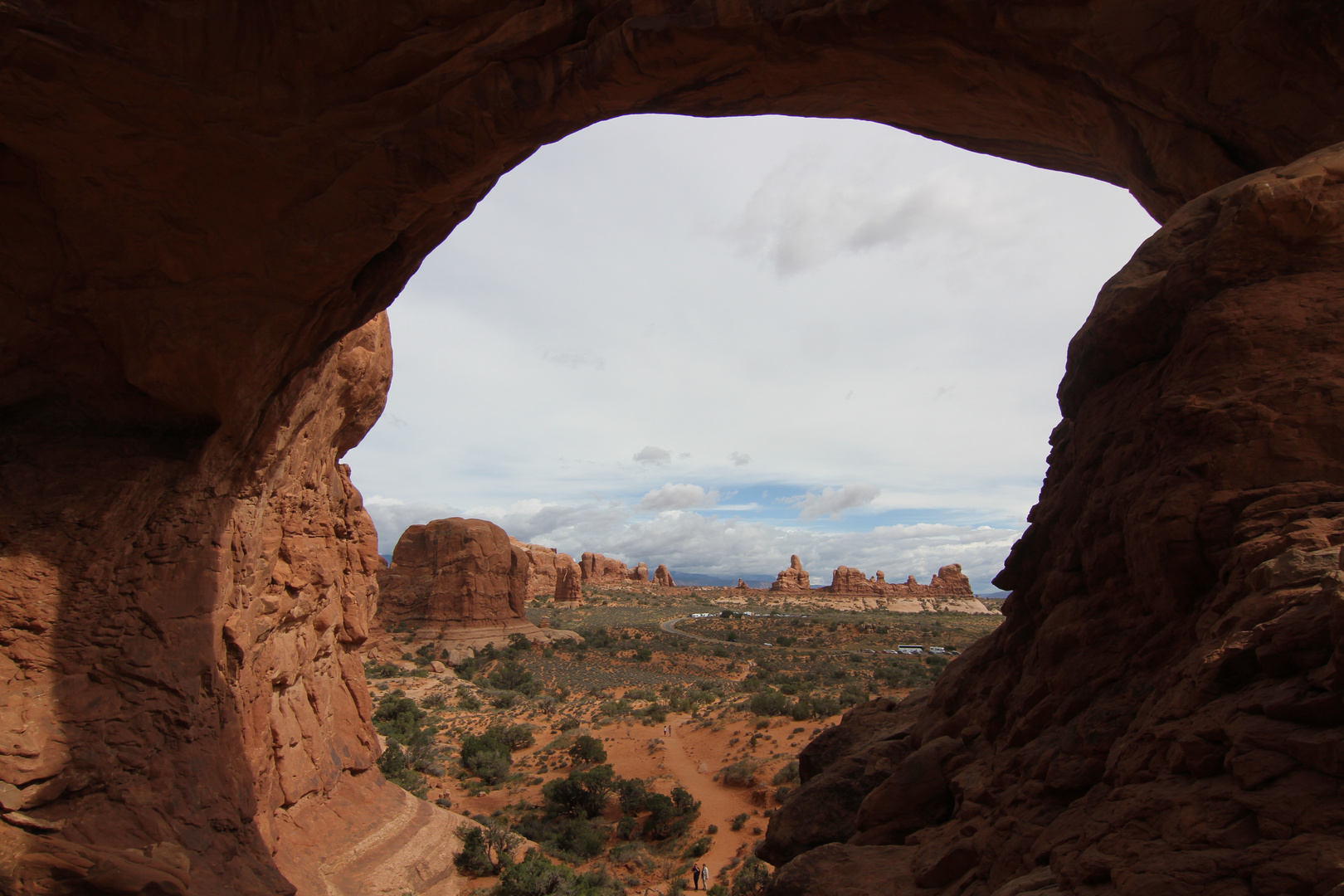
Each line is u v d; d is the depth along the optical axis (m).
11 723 10.07
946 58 9.03
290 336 12.05
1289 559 4.86
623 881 25.88
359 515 25.19
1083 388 8.65
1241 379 5.91
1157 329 7.33
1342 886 3.27
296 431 15.47
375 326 20.58
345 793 20.61
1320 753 3.87
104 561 11.45
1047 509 8.74
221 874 10.99
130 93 9.08
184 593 12.09
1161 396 6.54
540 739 44.19
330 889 16.11
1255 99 7.65
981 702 9.14
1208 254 6.50
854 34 8.65
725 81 9.60
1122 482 6.98
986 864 6.36
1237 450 5.71
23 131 9.43
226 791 11.78
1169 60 7.80
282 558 17.05
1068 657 7.16
